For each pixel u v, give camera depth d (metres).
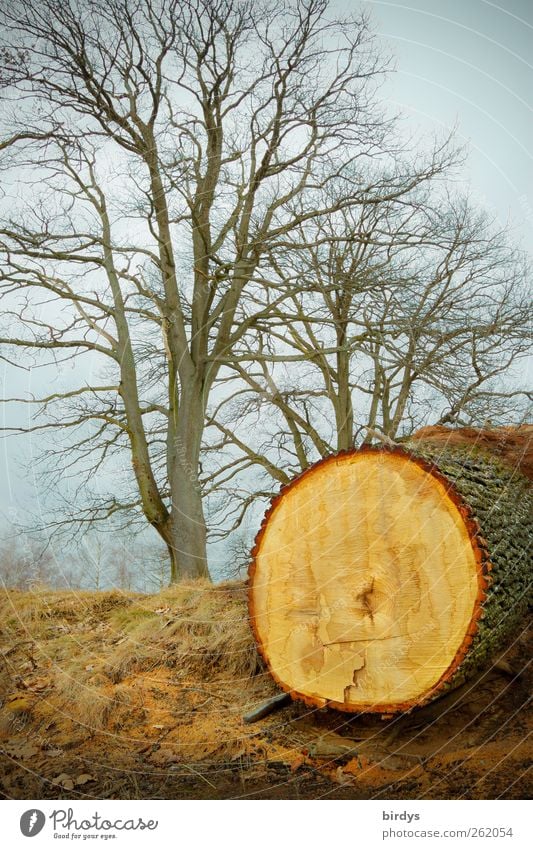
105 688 5.51
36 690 5.62
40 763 4.72
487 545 4.72
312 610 4.78
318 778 4.42
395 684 4.52
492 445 7.33
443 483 4.50
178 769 4.59
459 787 4.12
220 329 15.59
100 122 14.52
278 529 4.93
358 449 4.73
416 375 14.65
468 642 4.38
